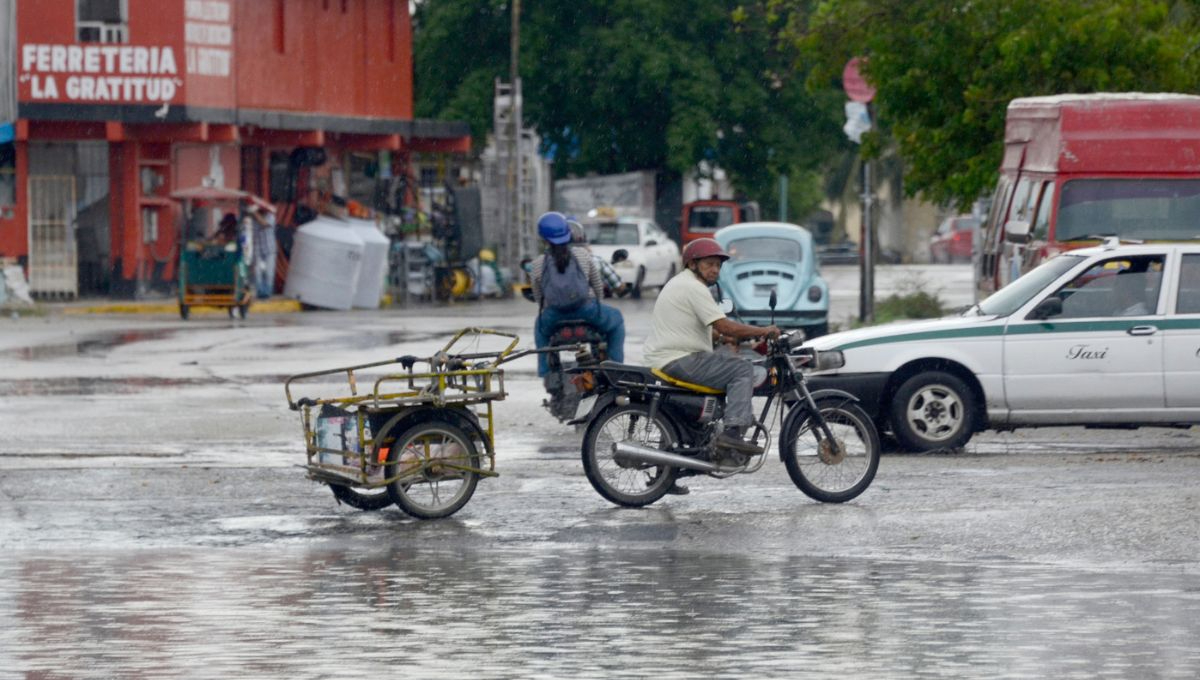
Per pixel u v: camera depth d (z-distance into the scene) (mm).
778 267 70750
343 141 117938
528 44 144125
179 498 31578
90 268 100938
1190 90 67375
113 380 54938
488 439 29828
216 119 101000
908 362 37250
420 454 29344
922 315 78438
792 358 30891
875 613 21938
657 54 140000
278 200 112438
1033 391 37062
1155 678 18562
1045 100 52594
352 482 29062
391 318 89438
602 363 30047
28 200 100125
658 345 30125
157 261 101375
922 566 25062
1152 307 37344
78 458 37094
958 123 72062
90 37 98375
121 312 94938
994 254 56875
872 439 30703
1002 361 37094
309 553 26500
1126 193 49594
